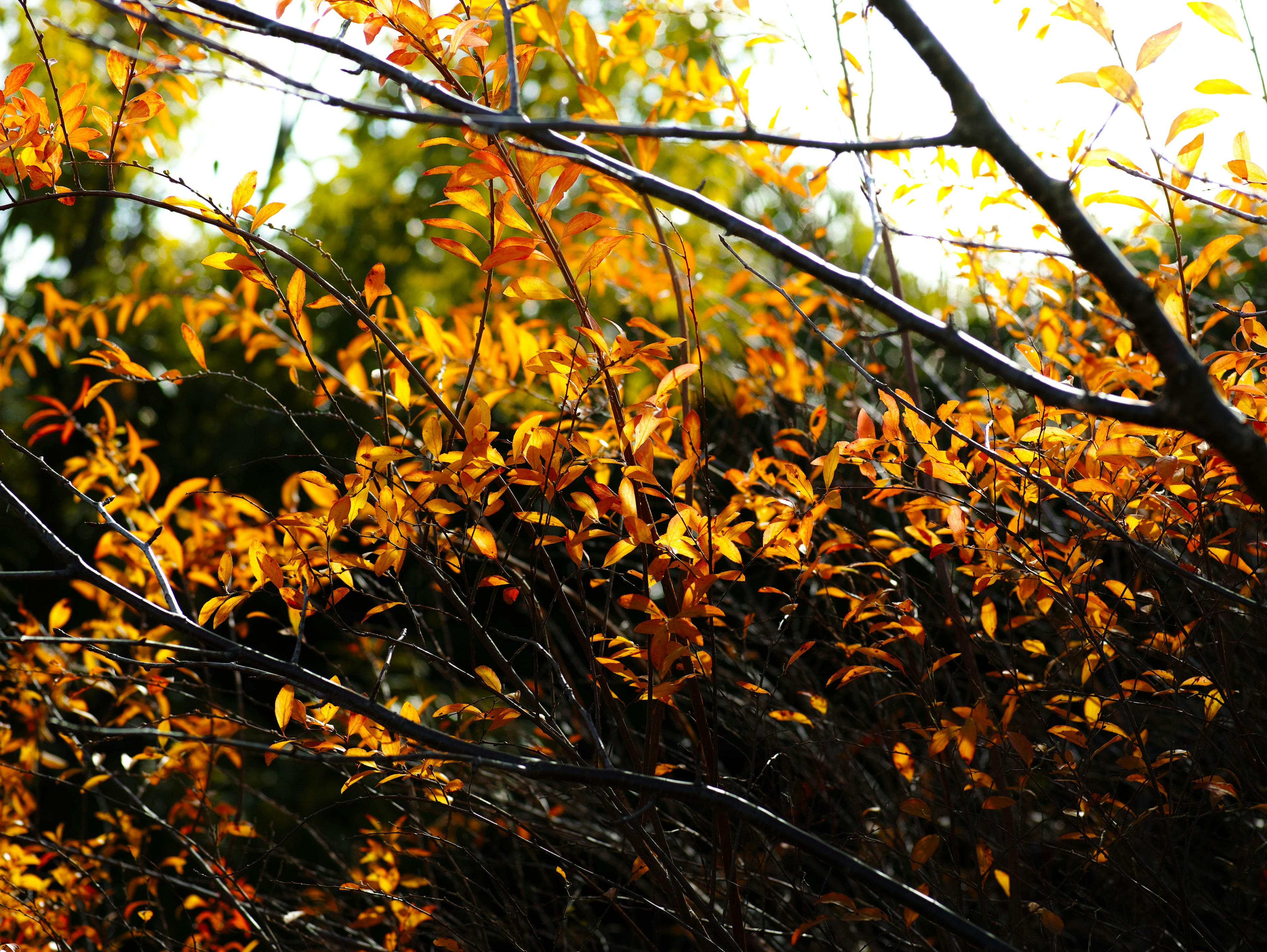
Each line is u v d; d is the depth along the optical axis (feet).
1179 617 5.63
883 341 10.75
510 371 7.74
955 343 3.76
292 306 5.40
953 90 3.50
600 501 4.91
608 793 5.49
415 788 6.38
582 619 6.50
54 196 5.05
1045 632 7.14
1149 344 3.50
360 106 3.39
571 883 7.72
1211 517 5.61
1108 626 5.58
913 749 7.07
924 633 5.85
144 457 7.69
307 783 14.20
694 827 7.63
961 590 8.16
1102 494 5.31
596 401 7.29
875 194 5.40
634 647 5.26
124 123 5.45
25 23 17.12
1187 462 4.89
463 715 5.45
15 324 9.64
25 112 5.10
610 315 12.28
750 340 9.64
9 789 8.61
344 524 4.93
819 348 11.28
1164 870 6.59
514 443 4.80
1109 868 6.12
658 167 17.78
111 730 6.25
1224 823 7.29
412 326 11.90
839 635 7.01
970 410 5.85
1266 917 6.88
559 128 3.41
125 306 9.86
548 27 5.73
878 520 9.00
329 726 5.30
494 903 7.17
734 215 3.82
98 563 8.28
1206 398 3.45
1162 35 4.25
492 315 8.52
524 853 8.61
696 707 5.42
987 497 6.20
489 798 7.45
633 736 5.58
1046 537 5.82
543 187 13.38
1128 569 7.48
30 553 18.85
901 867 7.16
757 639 7.71
